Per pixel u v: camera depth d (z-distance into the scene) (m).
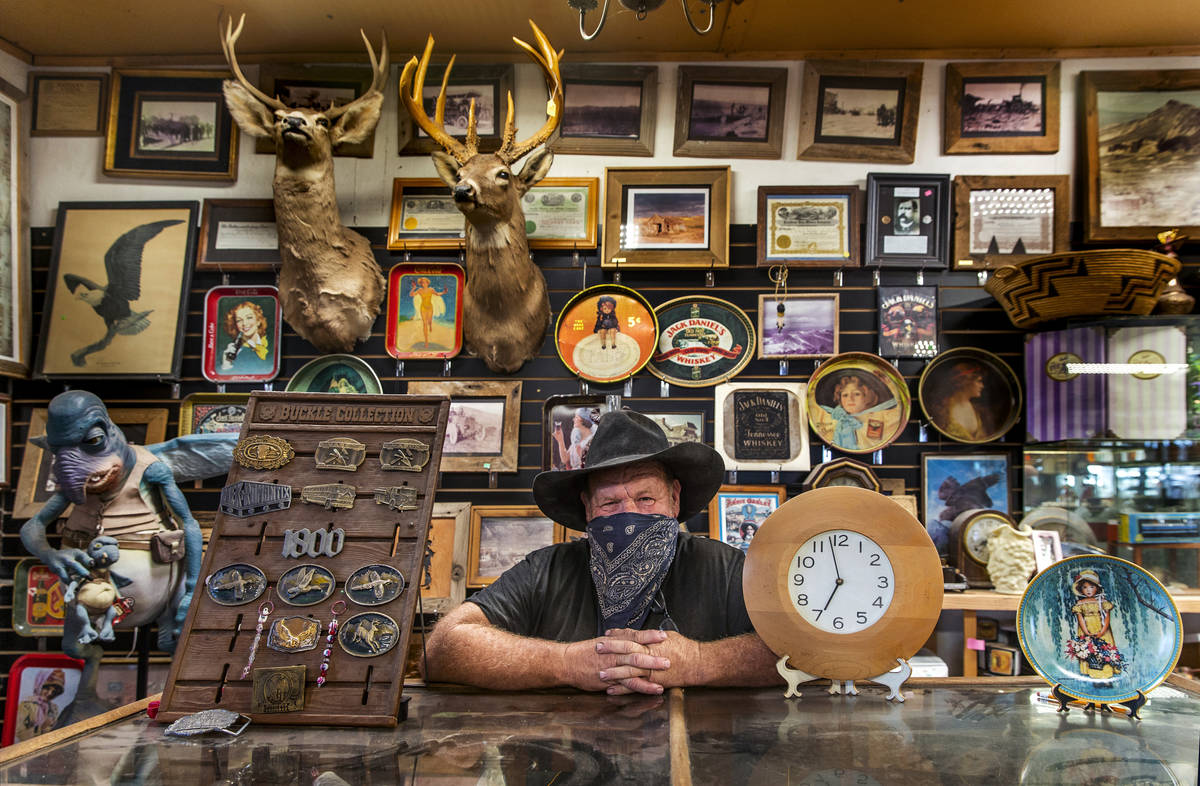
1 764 1.06
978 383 3.14
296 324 3.22
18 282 3.30
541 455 3.19
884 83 3.27
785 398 3.17
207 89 3.41
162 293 3.31
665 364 3.22
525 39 3.25
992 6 2.93
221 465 2.98
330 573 1.35
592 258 3.29
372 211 3.35
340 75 3.38
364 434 1.46
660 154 3.32
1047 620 1.38
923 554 1.40
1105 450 2.87
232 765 1.06
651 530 1.67
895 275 3.22
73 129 3.41
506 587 1.77
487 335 3.12
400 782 0.99
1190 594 2.66
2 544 3.21
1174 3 2.88
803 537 1.44
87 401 2.52
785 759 1.08
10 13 3.10
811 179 3.28
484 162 2.80
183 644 1.32
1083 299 2.74
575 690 1.50
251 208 3.36
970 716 1.29
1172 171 3.11
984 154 3.23
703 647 1.49
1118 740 1.17
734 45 3.27
